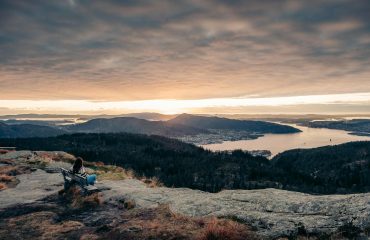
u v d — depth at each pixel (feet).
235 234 41.16
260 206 53.16
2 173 109.09
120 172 127.75
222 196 61.87
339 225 40.19
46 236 50.26
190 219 50.08
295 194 60.23
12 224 56.08
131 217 55.52
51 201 71.72
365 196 48.55
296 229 41.65
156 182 103.76
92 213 61.41
